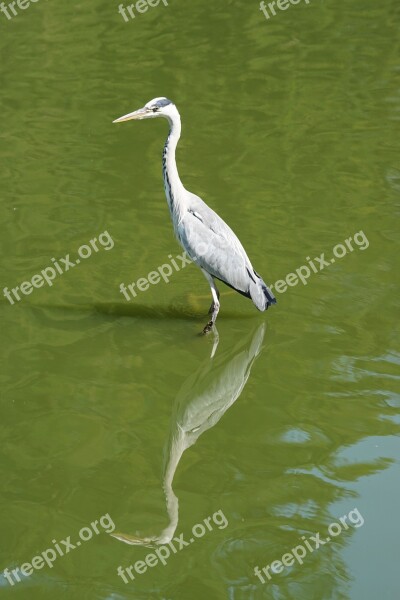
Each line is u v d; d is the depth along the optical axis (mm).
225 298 13992
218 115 19688
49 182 17062
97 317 13312
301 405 11414
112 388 11852
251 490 9969
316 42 23375
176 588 8617
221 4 25875
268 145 18469
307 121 19469
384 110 19875
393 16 24891
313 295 13781
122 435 10945
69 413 11320
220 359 12414
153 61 22328
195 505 9758
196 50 22938
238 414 11328
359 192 16688
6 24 24609
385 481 10000
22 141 18609
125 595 8562
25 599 8508
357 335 12805
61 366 12242
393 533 9273
